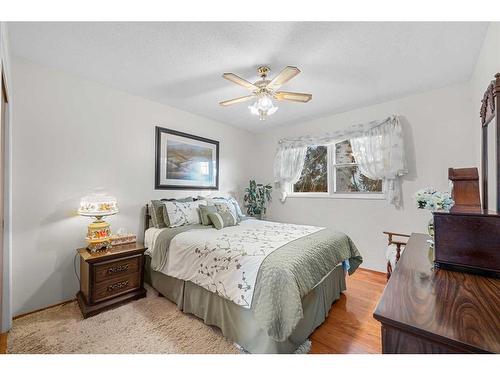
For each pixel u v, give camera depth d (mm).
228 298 1680
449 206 1232
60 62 2170
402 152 2873
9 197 1869
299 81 2512
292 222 4113
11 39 1808
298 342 1628
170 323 1944
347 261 2506
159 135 3150
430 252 1324
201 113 3609
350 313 2133
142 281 2432
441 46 1893
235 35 1763
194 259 2035
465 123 2557
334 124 3613
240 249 1831
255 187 4375
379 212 3172
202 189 3746
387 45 1872
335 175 3691
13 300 2021
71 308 2186
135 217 2920
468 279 945
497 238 954
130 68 2277
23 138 2090
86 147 2494
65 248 2332
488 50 1722
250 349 1582
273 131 4461
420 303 771
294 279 1521
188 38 1805
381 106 3139
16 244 2047
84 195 2473
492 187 1540
